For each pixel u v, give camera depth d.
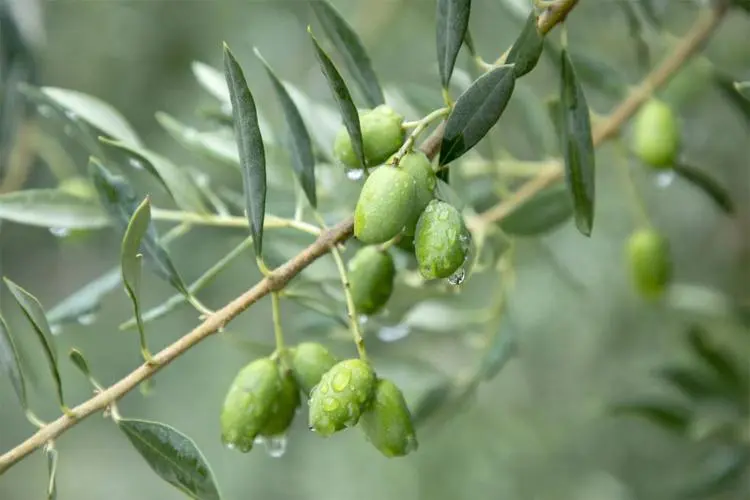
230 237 0.84
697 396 0.96
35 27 0.92
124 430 0.73
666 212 1.27
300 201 0.77
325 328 0.85
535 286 1.26
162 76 1.35
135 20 1.35
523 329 1.26
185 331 1.46
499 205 0.87
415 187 0.72
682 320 1.14
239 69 0.72
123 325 0.77
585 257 1.25
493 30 1.16
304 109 0.84
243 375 0.75
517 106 0.91
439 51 0.73
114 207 0.78
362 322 0.78
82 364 0.73
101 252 1.48
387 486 1.38
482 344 0.92
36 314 0.73
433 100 0.88
